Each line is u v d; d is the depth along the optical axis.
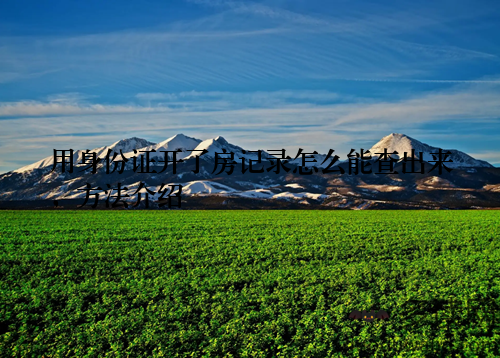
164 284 20.30
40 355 12.98
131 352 12.93
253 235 40.38
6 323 15.96
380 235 39.75
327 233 41.66
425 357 12.16
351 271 22.39
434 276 21.23
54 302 18.22
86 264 26.33
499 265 23.86
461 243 33.97
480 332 13.34
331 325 14.64
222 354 12.97
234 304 16.95
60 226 49.94
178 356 12.66
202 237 39.12
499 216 66.19
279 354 12.69
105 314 16.59
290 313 15.91
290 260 27.14
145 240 37.62
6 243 35.97
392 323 14.63
